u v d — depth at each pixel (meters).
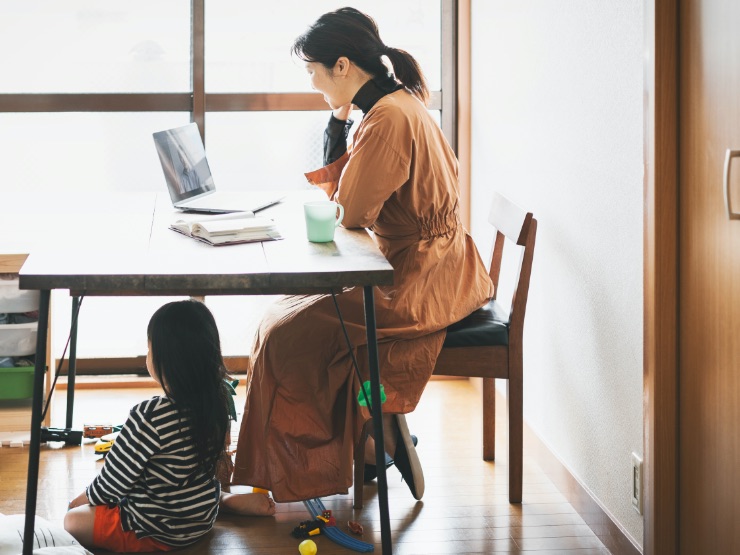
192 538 2.37
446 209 2.58
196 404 2.27
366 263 2.03
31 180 3.58
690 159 2.01
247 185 3.69
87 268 1.93
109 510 2.35
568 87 2.61
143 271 1.91
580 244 2.57
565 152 2.66
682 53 2.03
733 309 1.87
